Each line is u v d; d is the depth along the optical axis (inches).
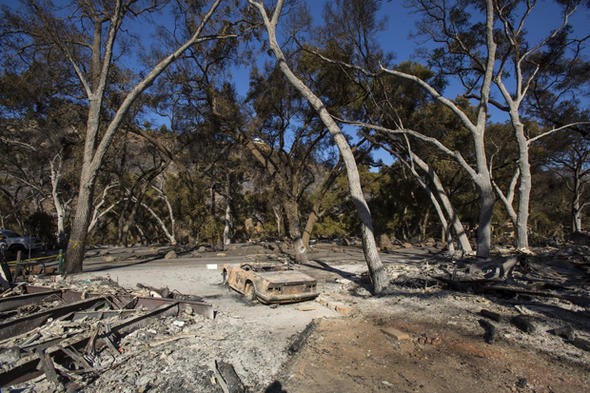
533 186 1690.5
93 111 621.6
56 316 279.9
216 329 275.4
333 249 1120.2
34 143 1202.6
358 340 256.4
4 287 378.6
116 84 1004.6
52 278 468.1
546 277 498.0
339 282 502.0
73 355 203.0
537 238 1254.9
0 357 197.5
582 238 1059.9
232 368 200.5
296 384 188.7
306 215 1893.5
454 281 424.5
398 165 1401.3
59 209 1315.2
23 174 1418.6
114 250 1181.7
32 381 182.2
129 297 328.2
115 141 1116.5
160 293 360.2
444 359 222.2
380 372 203.9
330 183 1117.7
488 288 403.9
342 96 965.8
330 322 301.6
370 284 485.4
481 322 295.9
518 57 703.1
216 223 1668.3
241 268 430.6
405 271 538.0
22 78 890.7
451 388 185.5
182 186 1793.8
